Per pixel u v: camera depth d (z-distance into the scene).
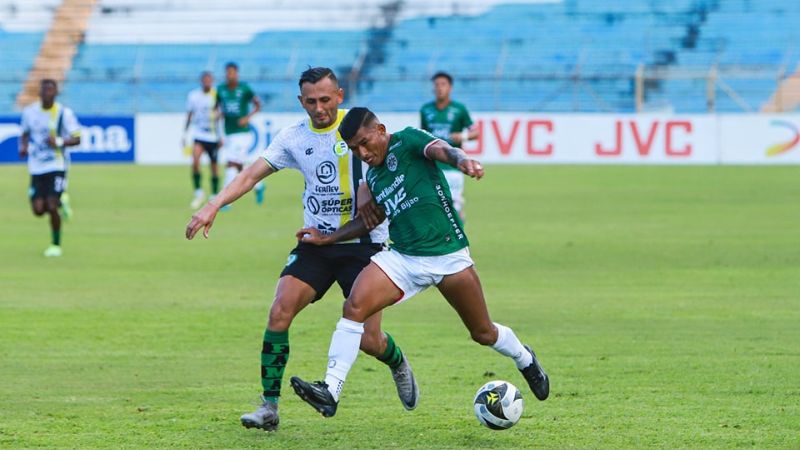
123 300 28.52
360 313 15.49
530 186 64.44
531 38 96.62
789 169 74.81
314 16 102.81
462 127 41.94
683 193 59.31
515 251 37.94
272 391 15.91
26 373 20.20
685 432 15.85
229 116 55.66
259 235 43.03
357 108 15.49
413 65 96.44
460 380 19.61
